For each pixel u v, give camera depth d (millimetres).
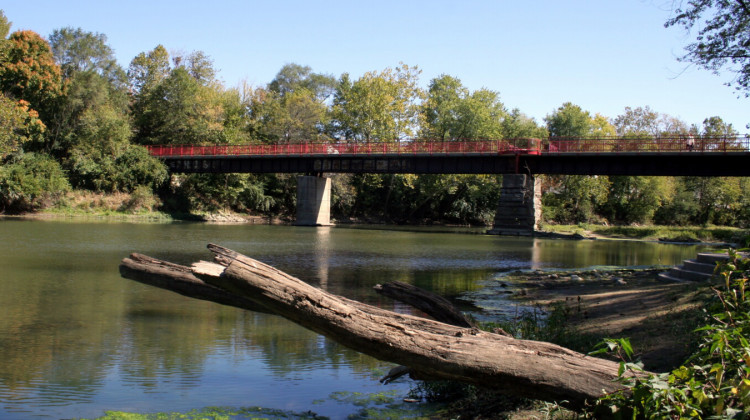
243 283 6195
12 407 7203
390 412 7336
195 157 66625
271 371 9070
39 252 26688
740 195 87062
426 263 28312
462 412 7281
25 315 13008
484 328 9828
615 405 5117
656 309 12727
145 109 79562
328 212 67000
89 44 81938
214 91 88000
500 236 53438
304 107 85688
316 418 7066
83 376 8594
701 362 5645
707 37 20062
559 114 87812
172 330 11797
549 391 5824
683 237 55562
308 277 21516
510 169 53156
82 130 66062
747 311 5730
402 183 81062
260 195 74875
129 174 65188
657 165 47219
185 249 30234
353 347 6453
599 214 88938
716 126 101000
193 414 7082
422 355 6195
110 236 37156
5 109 42375
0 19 65125
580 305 15492
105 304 14562
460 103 80625
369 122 74438
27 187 57219
